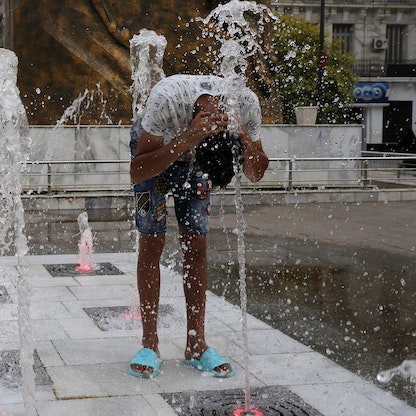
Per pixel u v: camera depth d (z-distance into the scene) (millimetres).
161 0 19703
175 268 9250
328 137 21156
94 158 18984
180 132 4840
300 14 50406
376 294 8133
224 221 15055
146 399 4531
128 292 7535
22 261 4898
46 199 17016
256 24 20734
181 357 5379
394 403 4527
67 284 7938
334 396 4633
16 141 5160
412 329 6605
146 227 5078
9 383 4785
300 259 10422
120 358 5336
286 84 34219
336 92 41312
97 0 19219
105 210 17047
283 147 20875
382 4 51375
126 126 19078
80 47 19203
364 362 5527
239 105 4887
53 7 19031
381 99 48969
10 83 5188
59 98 19172
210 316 6668
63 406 4387
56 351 5484
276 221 15023
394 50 52844
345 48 52125
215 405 4453
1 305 6797
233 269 9594
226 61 5125
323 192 19047
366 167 20312
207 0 19906
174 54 19766
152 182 5047
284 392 4691
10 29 18891
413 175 27844
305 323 6754
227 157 4750
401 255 10859
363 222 14914
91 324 6258
